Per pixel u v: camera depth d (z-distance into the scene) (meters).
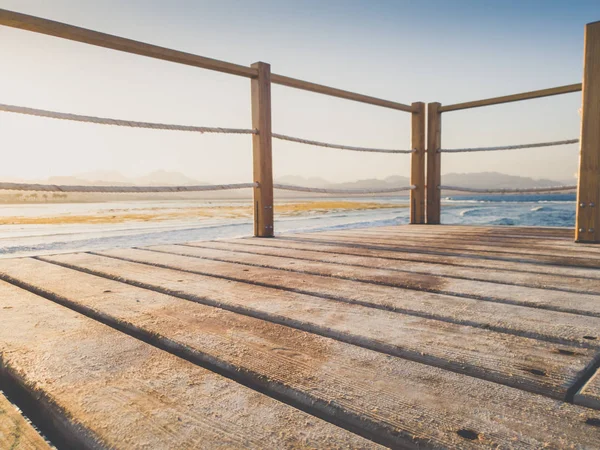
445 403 0.58
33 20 1.95
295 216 15.80
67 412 0.56
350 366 0.70
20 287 1.40
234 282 1.40
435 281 1.39
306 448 0.48
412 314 1.04
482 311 1.04
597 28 2.37
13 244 6.17
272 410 0.56
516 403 0.58
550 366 0.69
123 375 0.67
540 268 1.64
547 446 0.47
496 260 1.85
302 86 3.03
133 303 1.13
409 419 0.53
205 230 8.58
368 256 1.98
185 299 1.19
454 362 0.71
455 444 0.48
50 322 0.96
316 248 2.28
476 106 3.57
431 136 3.86
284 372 0.68
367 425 0.53
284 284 1.35
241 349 0.78
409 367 0.70
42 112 1.89
